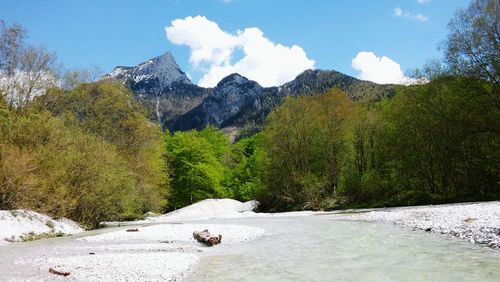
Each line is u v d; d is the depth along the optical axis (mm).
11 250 20125
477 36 39375
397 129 48562
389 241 19703
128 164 46781
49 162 32094
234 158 95312
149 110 52938
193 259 16250
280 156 59250
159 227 29172
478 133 41031
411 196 46344
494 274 12188
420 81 46562
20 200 29719
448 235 20344
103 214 38375
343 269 13836
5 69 34500
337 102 58719
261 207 61656
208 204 61875
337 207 51688
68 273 13422
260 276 13188
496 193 40219
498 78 39094
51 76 37000
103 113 47031
